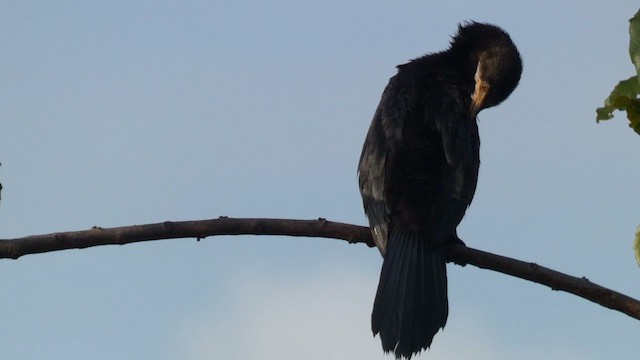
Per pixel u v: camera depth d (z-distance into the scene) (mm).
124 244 8398
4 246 7984
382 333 9938
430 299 10102
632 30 6453
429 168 11273
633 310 8453
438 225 10773
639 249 6930
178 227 8570
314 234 9352
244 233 8844
